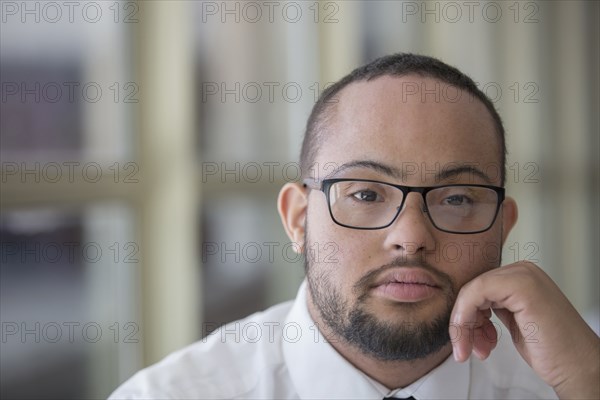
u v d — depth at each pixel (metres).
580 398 0.92
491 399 1.06
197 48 2.05
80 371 1.80
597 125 3.77
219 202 2.09
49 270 1.70
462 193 0.91
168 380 1.02
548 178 3.53
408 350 0.89
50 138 1.70
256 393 1.02
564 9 3.62
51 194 1.63
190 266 1.91
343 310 0.90
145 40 1.86
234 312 2.21
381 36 2.75
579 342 0.92
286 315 1.11
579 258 3.66
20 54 1.64
